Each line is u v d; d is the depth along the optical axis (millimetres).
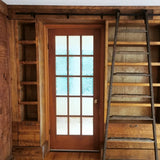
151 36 3471
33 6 3131
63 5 3107
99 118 3615
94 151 3670
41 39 3344
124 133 3266
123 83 3197
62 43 3578
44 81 3521
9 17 3160
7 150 3150
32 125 3309
